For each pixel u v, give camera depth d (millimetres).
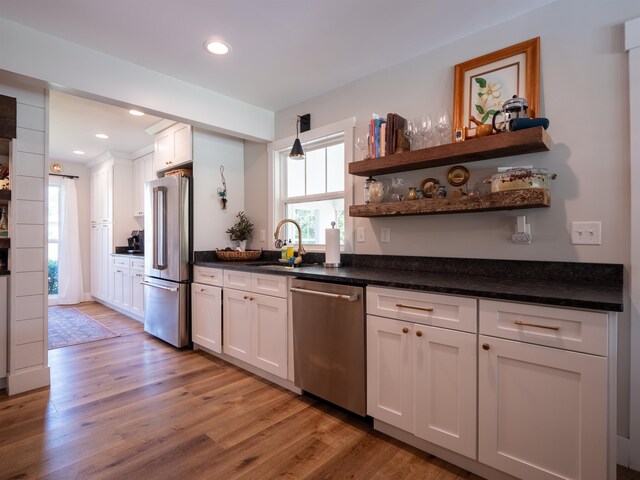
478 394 1504
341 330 2010
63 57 2180
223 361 2990
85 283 5707
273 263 3098
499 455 1456
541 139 1651
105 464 1632
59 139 4359
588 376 1253
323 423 2004
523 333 1387
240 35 2152
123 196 5051
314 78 2729
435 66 2307
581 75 1771
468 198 1896
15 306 2363
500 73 2012
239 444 1800
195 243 3361
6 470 1580
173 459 1675
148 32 2113
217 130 3074
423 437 1677
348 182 2752
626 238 1646
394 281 1785
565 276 1796
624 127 1659
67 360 3000
